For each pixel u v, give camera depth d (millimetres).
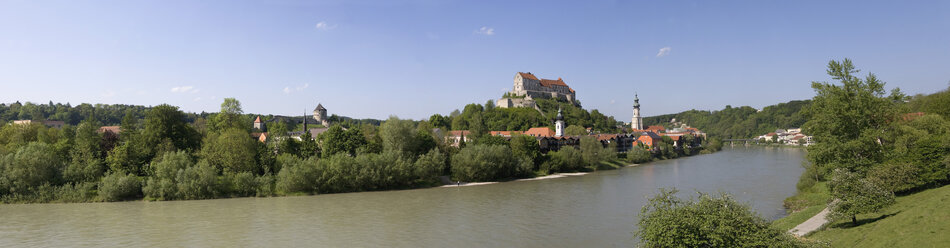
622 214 63938
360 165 90062
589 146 129125
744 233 26734
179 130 100812
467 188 93375
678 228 27609
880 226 36969
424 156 99312
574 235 53062
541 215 64125
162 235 54719
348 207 71812
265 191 82938
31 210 70312
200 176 80688
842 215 39938
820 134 61000
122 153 86938
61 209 70938
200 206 73062
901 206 42438
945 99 84625
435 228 57344
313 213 67000
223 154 88625
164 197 78875
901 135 61500
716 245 26656
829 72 60562
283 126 164500
